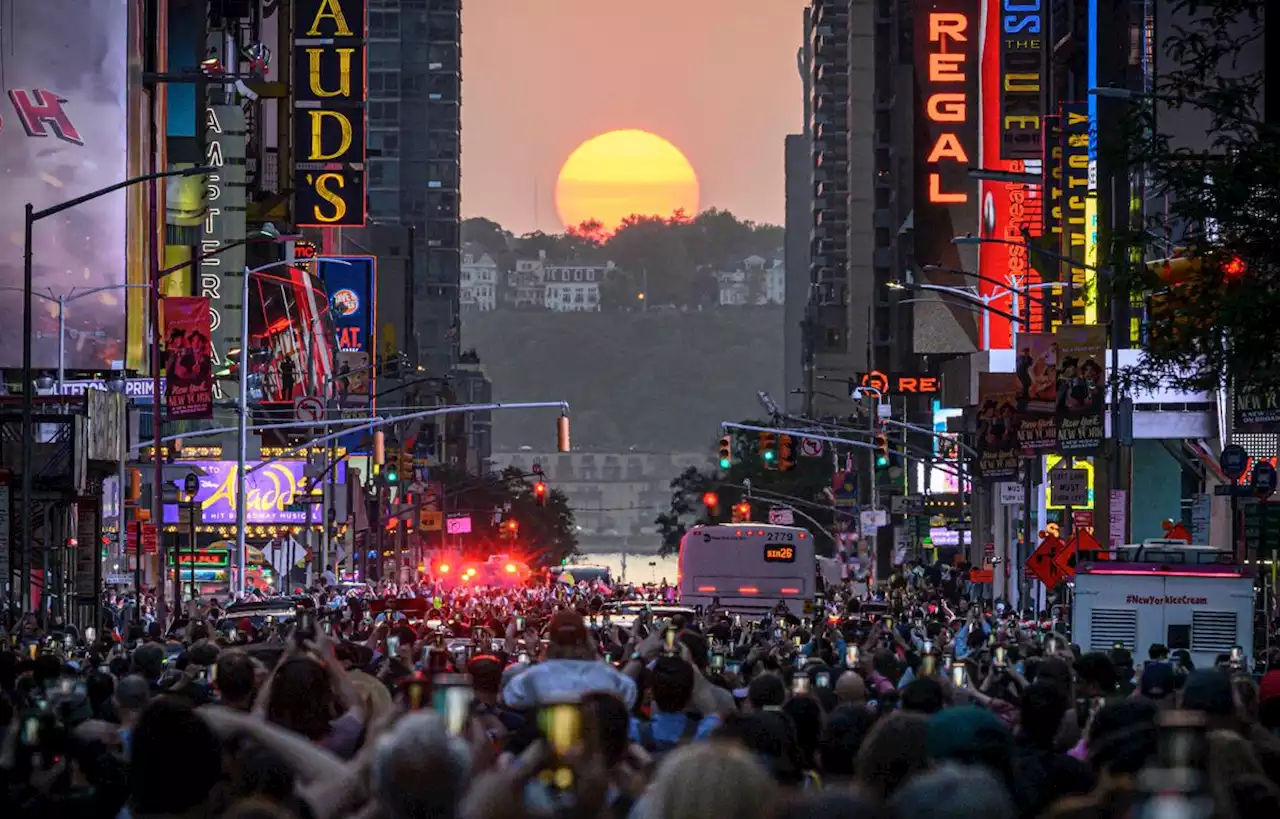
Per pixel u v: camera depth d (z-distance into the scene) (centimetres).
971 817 1856
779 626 9919
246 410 17188
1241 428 12238
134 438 19625
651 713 3900
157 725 2186
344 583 19888
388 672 4594
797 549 14662
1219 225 7362
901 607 14788
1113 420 13500
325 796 2433
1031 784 2727
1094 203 19750
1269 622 11894
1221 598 8869
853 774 2752
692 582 14750
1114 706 3062
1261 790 2230
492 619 9819
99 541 14000
